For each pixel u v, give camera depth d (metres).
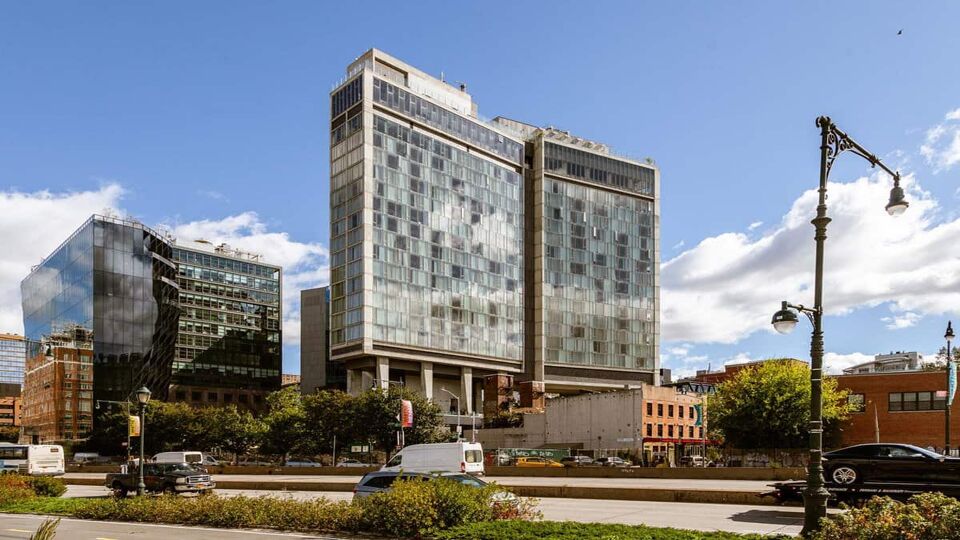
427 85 119.88
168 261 130.12
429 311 107.75
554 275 127.12
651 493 29.02
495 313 118.31
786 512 23.03
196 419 96.69
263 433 93.94
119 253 117.44
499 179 123.19
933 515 11.92
